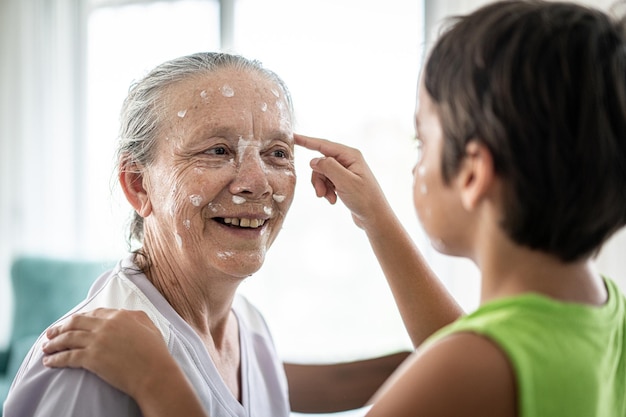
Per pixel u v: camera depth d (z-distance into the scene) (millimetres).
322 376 1426
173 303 1020
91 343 799
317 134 2947
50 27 3256
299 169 3010
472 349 587
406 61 2811
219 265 990
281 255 3088
